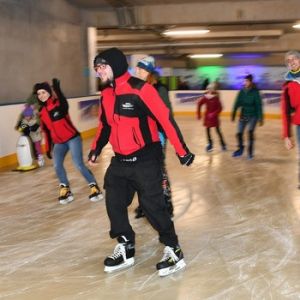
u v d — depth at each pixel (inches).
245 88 269.6
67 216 161.2
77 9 428.5
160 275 107.7
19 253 125.8
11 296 99.4
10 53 316.8
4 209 171.5
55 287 103.7
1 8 303.7
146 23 436.5
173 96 594.9
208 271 110.5
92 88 456.8
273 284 102.7
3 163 263.9
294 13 410.3
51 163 272.2
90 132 398.9
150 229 144.4
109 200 109.0
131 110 99.0
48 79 374.0
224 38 676.7
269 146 327.3
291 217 154.0
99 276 109.3
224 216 156.6
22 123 252.4
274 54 792.3
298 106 167.3
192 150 312.2
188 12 428.1
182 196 185.9
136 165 102.6
